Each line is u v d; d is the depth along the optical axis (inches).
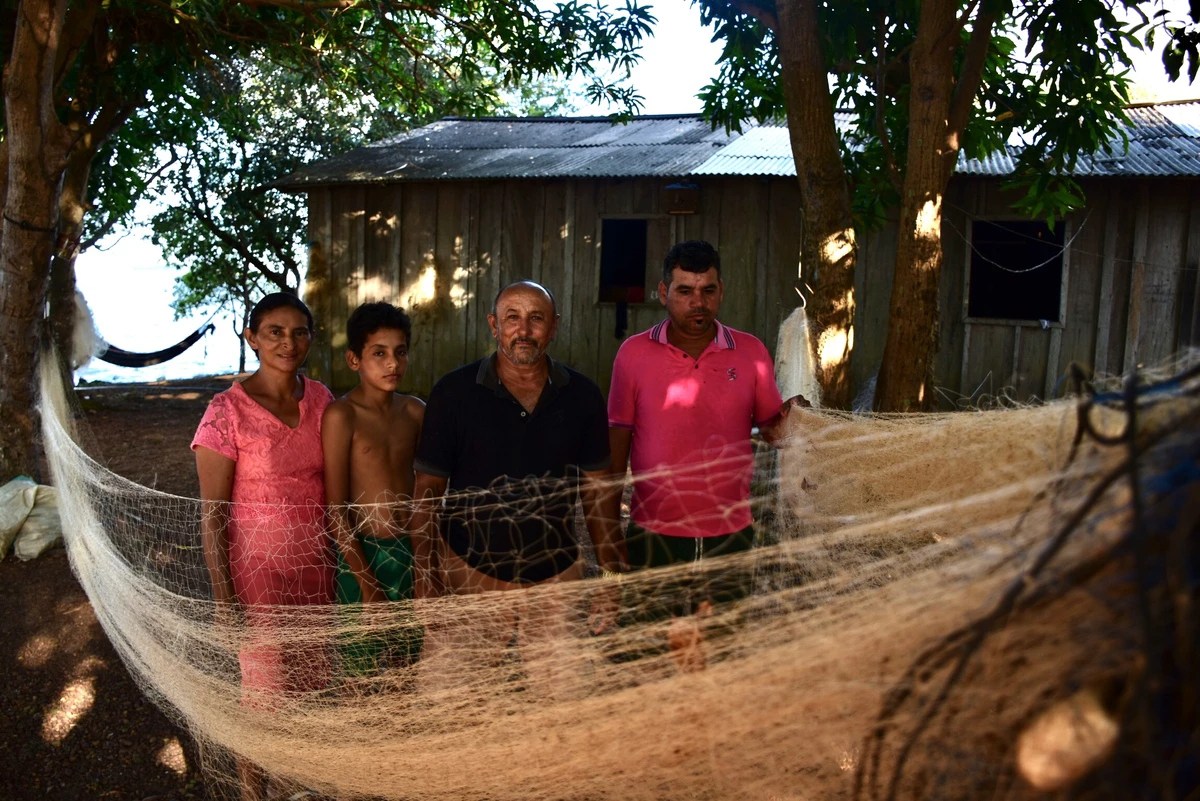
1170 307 333.4
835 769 56.0
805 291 147.7
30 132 203.6
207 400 451.2
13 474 214.2
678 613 73.2
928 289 137.4
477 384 105.6
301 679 106.8
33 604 180.1
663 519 106.6
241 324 650.8
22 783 139.3
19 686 159.2
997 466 70.7
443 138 474.3
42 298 214.7
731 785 59.1
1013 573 45.2
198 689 109.1
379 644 106.0
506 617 83.7
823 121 141.9
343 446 114.1
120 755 143.6
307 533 116.0
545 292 105.2
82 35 244.4
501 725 71.3
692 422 114.0
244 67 498.9
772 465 122.8
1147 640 37.4
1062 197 196.5
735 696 55.5
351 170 415.8
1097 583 41.4
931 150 135.1
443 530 107.4
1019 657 44.4
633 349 119.2
